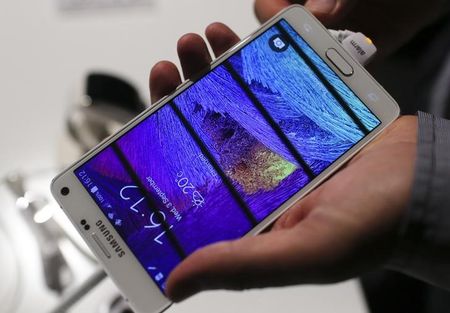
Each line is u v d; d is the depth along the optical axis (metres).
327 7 0.53
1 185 0.56
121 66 0.65
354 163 0.39
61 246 0.52
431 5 0.59
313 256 0.33
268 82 0.44
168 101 0.44
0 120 0.60
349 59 0.44
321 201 0.36
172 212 0.41
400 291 0.70
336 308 0.52
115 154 0.42
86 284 0.50
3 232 0.53
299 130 0.43
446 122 0.37
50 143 0.60
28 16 0.66
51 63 0.64
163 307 0.40
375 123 0.42
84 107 0.55
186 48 0.44
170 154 0.42
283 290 0.52
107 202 0.41
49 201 0.54
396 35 0.61
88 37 0.66
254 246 0.33
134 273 0.40
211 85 0.44
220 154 0.42
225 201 0.41
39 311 0.49
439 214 0.33
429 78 0.79
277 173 0.42
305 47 0.45
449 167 0.34
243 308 0.51
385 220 0.34
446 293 0.66
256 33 0.45
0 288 0.50
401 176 0.35
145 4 0.68
